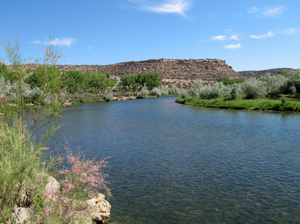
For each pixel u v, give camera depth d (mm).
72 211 5344
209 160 13781
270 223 7582
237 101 46938
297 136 19016
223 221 7734
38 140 8555
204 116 33594
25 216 5012
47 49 7301
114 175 11789
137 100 83375
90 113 42281
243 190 9891
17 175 5383
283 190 9773
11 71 6941
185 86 158250
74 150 16375
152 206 8750
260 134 20234
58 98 7707
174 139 19359
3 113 6852
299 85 51250
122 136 21047
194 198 9320
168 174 11805
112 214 8211
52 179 6477
